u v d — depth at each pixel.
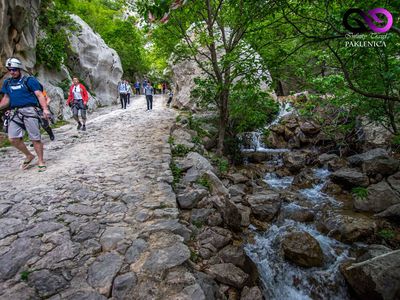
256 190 6.31
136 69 34.28
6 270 2.24
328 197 5.99
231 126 9.02
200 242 3.22
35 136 4.69
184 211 3.82
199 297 2.00
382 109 6.31
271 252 3.92
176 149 6.45
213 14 6.66
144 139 7.35
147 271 2.26
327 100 8.16
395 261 3.12
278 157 8.67
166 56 8.25
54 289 2.06
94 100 17.09
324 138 9.03
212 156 7.45
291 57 5.05
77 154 6.00
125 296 2.02
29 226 2.92
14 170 4.93
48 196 3.69
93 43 18.95
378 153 6.98
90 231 2.85
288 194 6.11
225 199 4.01
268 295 3.30
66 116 11.87
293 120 10.17
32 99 4.62
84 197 3.68
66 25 14.98
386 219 4.77
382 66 4.84
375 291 2.95
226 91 7.30
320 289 3.46
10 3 8.16
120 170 4.81
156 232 2.84
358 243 4.21
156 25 6.97
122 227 2.94
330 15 3.24
